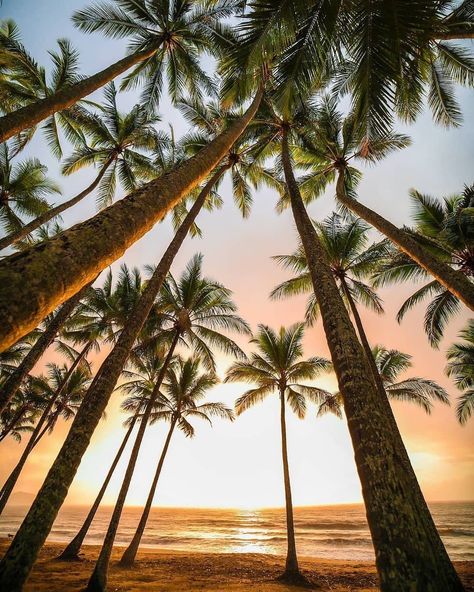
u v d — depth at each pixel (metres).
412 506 1.91
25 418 27.55
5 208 13.41
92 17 9.30
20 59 10.38
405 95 6.90
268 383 15.60
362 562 15.21
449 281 6.52
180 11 9.44
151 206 2.54
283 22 4.56
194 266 14.81
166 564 12.71
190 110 12.47
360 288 13.88
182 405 18.16
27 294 1.41
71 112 12.57
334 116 11.75
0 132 5.53
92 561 12.56
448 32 6.59
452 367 18.20
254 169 13.59
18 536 3.51
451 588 1.63
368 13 4.63
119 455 15.85
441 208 12.38
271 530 41.22
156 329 14.48
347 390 2.58
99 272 1.95
